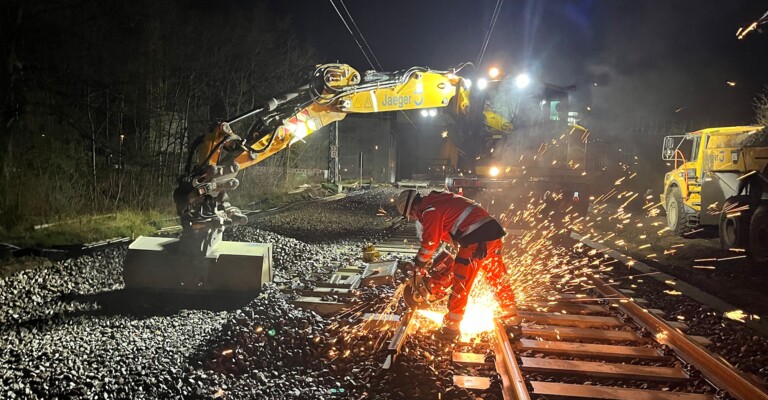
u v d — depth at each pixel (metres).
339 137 51.66
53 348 5.48
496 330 6.08
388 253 11.66
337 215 19.33
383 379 4.87
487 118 15.99
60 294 7.72
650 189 31.11
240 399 4.47
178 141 23.23
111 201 16.45
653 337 6.37
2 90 14.80
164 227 14.64
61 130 17.03
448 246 9.69
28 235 11.57
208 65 24.70
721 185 14.15
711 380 5.09
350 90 7.84
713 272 10.99
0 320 6.47
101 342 5.70
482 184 15.71
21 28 15.09
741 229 12.41
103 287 8.22
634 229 18.14
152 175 19.62
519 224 15.98
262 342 5.58
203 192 7.29
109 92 19.08
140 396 4.42
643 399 4.77
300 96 7.93
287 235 13.76
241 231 12.49
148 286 7.66
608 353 5.83
